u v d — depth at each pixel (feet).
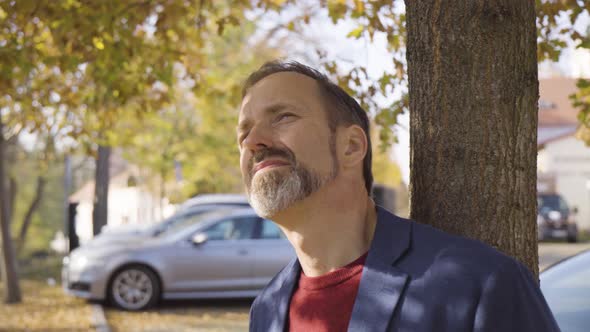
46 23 16.79
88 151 28.25
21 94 21.81
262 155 6.44
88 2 16.48
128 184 77.36
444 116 7.43
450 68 7.43
